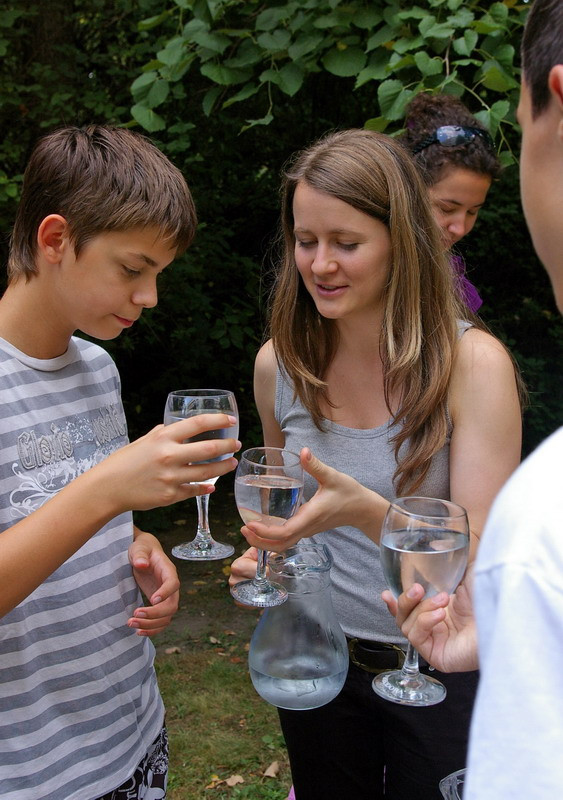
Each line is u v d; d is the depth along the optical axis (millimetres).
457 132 2211
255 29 3176
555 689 495
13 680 1237
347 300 1449
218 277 5816
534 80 629
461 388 1434
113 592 1409
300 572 1314
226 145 5477
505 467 1434
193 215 1382
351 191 1370
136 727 1426
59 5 4777
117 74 4953
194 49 3402
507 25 2973
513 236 7297
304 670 1301
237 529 5109
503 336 6680
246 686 3322
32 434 1328
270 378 1745
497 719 504
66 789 1288
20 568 1055
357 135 1466
